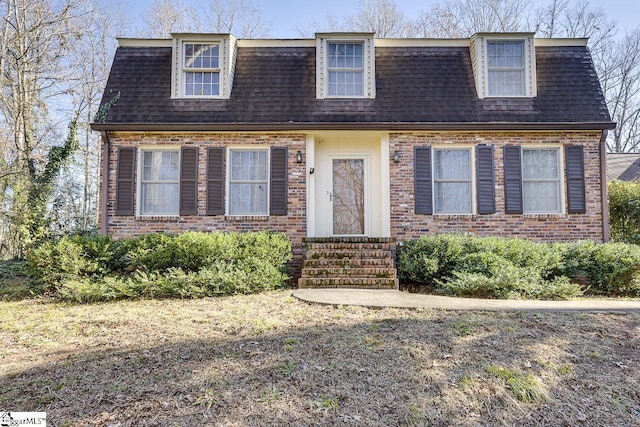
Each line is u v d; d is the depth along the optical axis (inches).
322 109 369.4
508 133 362.9
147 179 367.2
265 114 364.8
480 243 302.5
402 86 380.2
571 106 363.6
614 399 126.0
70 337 174.9
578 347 156.0
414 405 120.2
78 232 475.8
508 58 382.3
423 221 358.3
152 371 136.9
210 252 290.4
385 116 363.3
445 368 138.2
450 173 368.5
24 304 247.0
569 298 250.1
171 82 376.8
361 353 149.0
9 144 562.6
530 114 360.8
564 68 383.2
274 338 165.8
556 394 127.9
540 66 384.2
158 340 167.0
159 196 366.6
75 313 216.5
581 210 354.0
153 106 366.6
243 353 149.9
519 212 355.6
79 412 114.0
